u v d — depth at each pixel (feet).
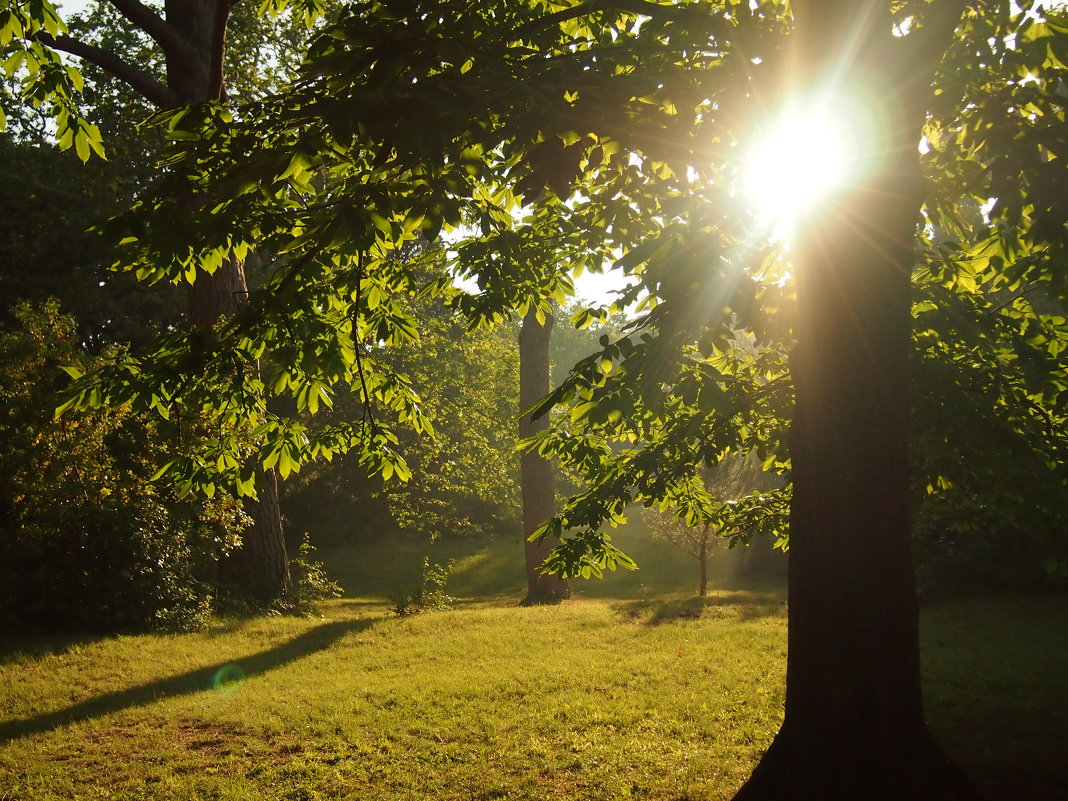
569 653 38.47
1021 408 19.44
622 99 13.47
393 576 98.17
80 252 76.23
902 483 15.24
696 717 26.02
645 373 17.13
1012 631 41.93
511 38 14.89
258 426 21.39
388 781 20.93
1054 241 15.47
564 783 20.34
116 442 46.44
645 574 90.68
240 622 49.57
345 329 19.72
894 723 14.78
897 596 15.01
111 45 71.31
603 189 22.33
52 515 43.60
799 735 15.34
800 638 15.53
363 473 114.52
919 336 20.16
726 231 16.57
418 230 16.25
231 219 14.67
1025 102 15.75
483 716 26.66
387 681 32.65
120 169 76.69
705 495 27.40
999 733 24.44
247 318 16.75
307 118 13.38
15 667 35.53
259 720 26.76
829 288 15.38
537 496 74.54
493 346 98.73
